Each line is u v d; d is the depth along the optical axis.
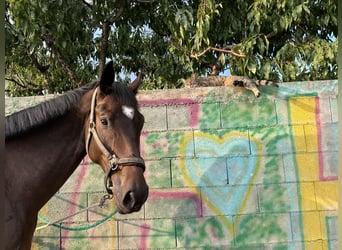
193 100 4.42
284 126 4.35
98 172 4.36
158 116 4.41
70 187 4.35
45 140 2.78
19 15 5.42
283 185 4.27
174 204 4.29
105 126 2.68
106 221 4.31
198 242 4.23
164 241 4.25
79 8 6.54
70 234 4.30
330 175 4.27
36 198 2.71
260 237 4.22
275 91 4.41
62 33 6.30
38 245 4.27
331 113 4.34
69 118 2.83
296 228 4.22
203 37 5.97
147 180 4.33
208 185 4.30
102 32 7.42
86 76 8.06
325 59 6.18
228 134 4.36
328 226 4.21
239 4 6.69
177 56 7.48
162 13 6.79
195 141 4.37
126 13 7.48
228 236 4.23
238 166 4.32
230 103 4.41
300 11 6.00
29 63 8.59
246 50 6.04
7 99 4.43
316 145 4.31
